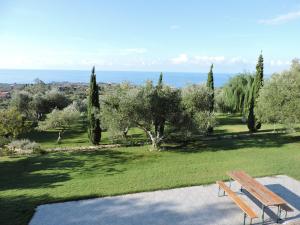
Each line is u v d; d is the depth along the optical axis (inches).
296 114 1069.8
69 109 1547.7
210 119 1186.0
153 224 426.0
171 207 486.9
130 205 499.5
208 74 1547.7
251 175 662.5
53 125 1411.2
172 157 952.9
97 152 1084.5
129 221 437.7
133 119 1059.9
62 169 836.6
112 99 1075.3
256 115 1229.7
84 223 434.3
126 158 963.3
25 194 587.8
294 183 604.4
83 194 559.8
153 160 917.8
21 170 847.1
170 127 1122.0
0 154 1065.5
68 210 485.1
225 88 2114.9
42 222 440.1
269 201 407.8
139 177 682.8
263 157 880.3
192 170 741.3
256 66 1486.2
